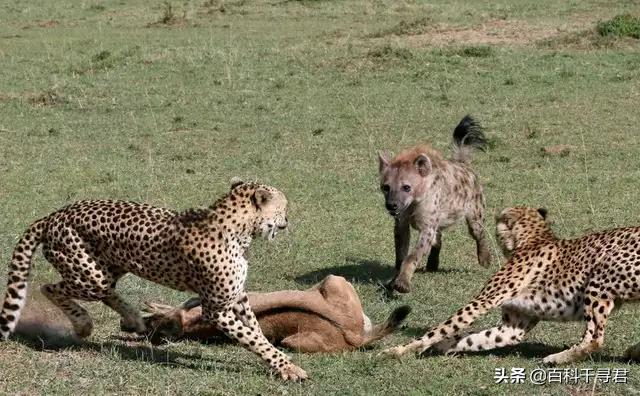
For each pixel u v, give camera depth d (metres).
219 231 8.63
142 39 28.48
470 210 12.66
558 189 15.73
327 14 32.06
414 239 14.58
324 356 9.29
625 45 25.70
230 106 21.36
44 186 16.02
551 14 30.38
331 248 13.34
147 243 8.84
